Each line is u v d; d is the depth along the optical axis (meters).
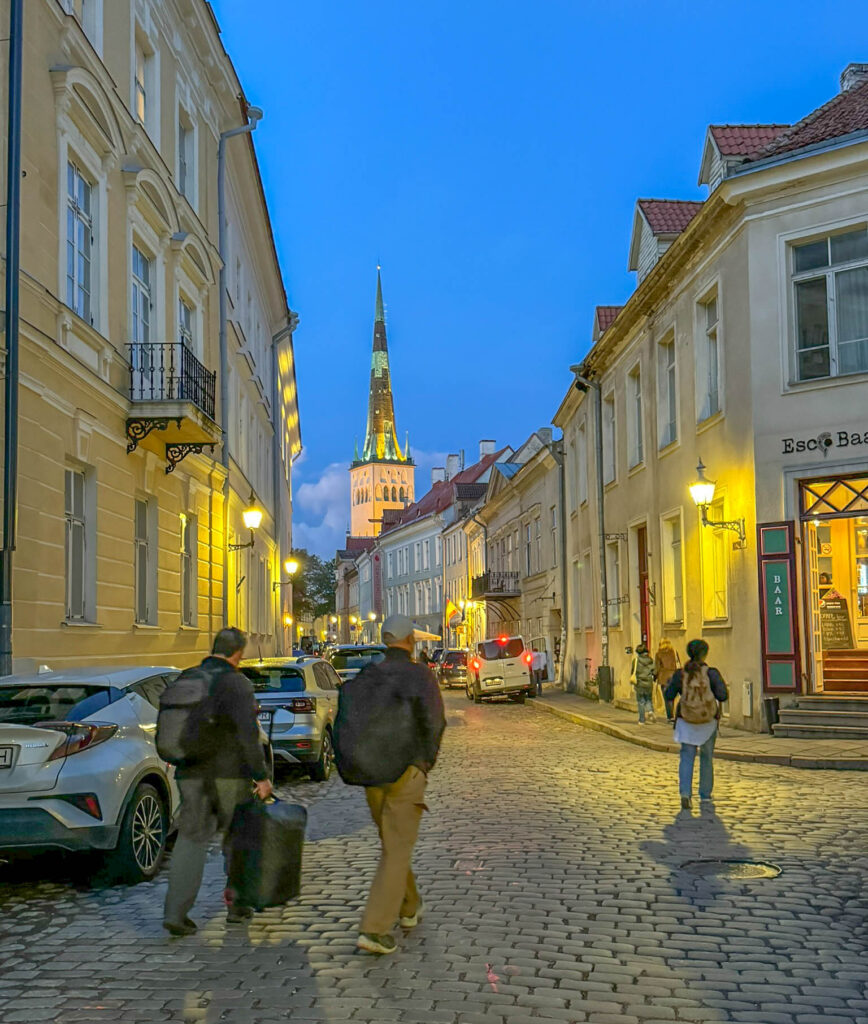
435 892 6.88
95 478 14.12
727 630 18.00
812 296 16.77
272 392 36.81
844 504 16.20
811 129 17.56
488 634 53.75
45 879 7.73
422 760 5.64
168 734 6.08
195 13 19.83
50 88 12.57
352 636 111.25
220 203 22.94
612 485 26.55
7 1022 4.64
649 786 11.82
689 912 6.34
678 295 20.70
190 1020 4.63
